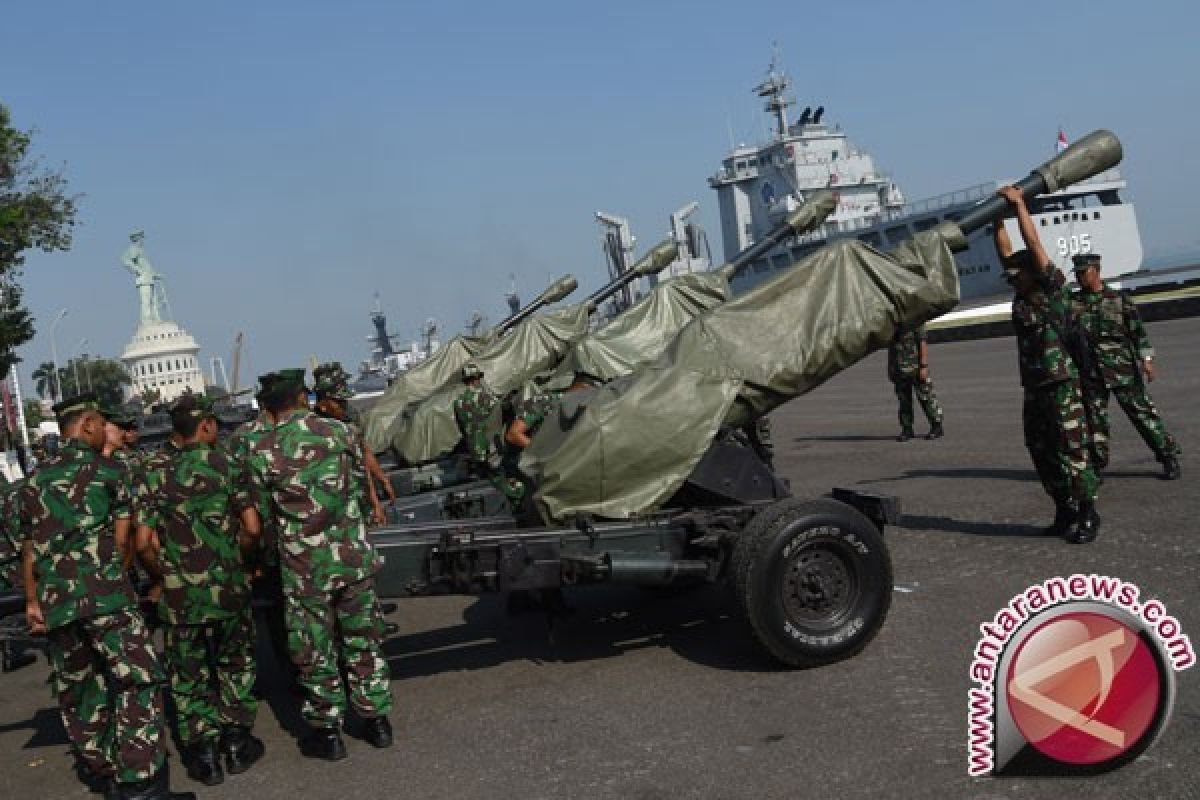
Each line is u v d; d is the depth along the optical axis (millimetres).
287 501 4996
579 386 8000
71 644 4859
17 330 30156
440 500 8375
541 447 6117
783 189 65562
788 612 5414
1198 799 3658
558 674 6016
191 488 5062
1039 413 7418
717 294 10641
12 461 34219
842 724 4711
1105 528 7488
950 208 56312
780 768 4340
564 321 13125
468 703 5723
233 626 5180
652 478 5812
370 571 5121
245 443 5059
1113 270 57938
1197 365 16141
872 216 61906
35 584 4812
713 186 69812
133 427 7434
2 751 6215
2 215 26984
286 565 5043
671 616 6973
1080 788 3854
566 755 4793
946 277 6480
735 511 5836
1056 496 7488
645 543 5703
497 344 12773
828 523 5461
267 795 4848
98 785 5344
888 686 5090
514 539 5523
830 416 18828
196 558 5062
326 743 5152
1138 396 8711
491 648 6766
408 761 5000
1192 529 7121
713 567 5727
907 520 8734
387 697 5219
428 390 13641
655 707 5262
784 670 5551
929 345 33406
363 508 7344
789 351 6156
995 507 8789
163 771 4867
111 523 4887
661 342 10242
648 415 5820
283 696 6547
